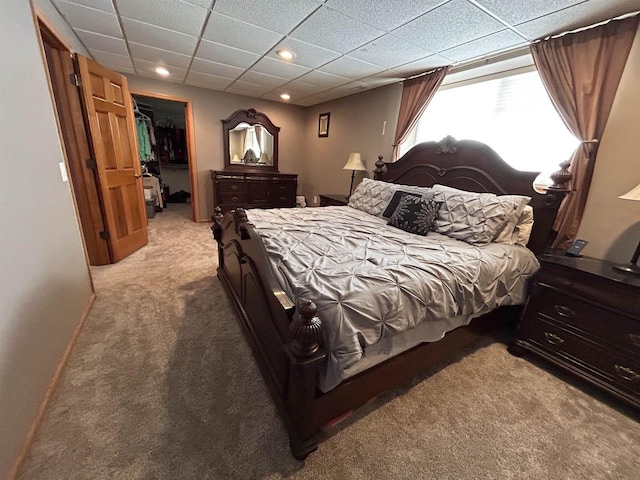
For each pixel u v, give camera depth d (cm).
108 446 118
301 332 100
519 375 174
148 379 154
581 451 128
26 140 141
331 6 188
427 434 132
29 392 122
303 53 273
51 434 121
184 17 217
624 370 149
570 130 201
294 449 117
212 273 293
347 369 113
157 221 496
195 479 108
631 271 158
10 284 115
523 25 192
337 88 395
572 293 166
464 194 225
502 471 118
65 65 247
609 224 190
